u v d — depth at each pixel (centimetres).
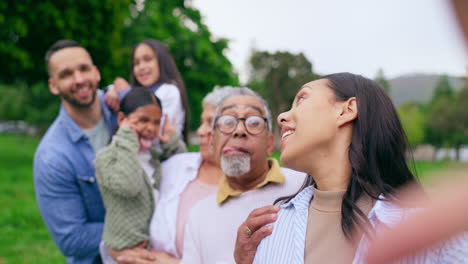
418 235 39
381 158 136
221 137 218
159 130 298
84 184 309
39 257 548
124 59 1797
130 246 254
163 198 270
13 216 753
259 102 227
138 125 273
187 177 271
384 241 41
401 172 138
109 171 254
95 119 332
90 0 1512
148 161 280
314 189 143
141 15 2198
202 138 270
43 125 2992
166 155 306
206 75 2212
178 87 368
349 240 127
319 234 135
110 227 259
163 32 2125
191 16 2386
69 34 1508
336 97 137
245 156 214
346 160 136
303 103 139
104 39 1590
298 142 136
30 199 946
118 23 1623
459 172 40
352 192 132
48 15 1465
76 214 307
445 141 3397
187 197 264
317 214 139
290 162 140
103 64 1647
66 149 310
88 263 310
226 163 215
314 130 134
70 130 315
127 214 257
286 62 3491
